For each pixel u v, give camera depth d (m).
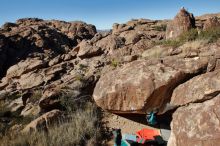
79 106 13.17
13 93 17.41
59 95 13.27
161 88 10.71
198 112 8.35
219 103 8.12
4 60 34.28
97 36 25.44
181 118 8.62
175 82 10.78
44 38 42.38
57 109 13.01
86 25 59.84
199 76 9.93
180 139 8.20
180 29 17.80
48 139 10.45
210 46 12.56
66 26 57.75
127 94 11.31
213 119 7.87
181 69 10.98
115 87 11.60
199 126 8.00
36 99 14.70
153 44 18.89
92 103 13.40
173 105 10.13
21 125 12.45
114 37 23.52
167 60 11.70
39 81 18.09
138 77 11.27
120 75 11.91
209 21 17.17
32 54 36.69
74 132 10.86
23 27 44.22
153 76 11.02
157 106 10.95
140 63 11.99
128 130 11.04
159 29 33.25
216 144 7.45
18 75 21.03
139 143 9.59
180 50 13.79
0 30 45.53
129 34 30.23
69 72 18.58
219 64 10.84
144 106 10.90
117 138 9.84
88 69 17.70
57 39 45.25
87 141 10.42
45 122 11.63
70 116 12.20
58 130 11.01
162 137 9.84
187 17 17.94
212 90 8.86
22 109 14.61
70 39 51.62
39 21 60.09
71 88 14.10
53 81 17.83
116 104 11.57
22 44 38.69
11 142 10.49
